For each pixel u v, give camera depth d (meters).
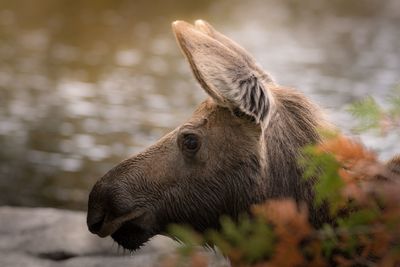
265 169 7.38
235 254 4.43
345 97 23.81
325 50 31.56
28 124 21.16
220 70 6.83
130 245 7.66
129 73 27.61
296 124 7.53
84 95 24.50
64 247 12.01
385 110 4.51
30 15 37.34
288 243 4.38
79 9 39.00
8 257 11.72
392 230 4.37
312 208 7.24
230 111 7.42
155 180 7.54
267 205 4.69
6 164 18.14
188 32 6.73
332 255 5.47
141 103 23.64
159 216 7.56
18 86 25.36
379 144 10.05
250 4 42.62
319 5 43.44
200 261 4.23
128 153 19.19
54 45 31.92
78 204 16.31
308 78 26.58
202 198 7.50
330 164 4.45
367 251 4.60
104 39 33.16
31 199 16.45
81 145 19.58
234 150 7.42
